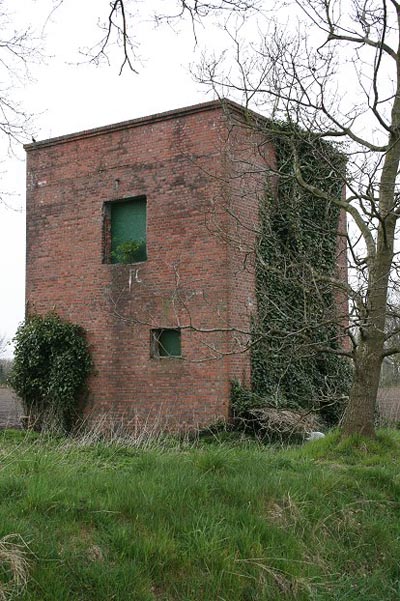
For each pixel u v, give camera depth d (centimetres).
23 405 1894
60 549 550
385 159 1066
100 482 699
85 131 1858
